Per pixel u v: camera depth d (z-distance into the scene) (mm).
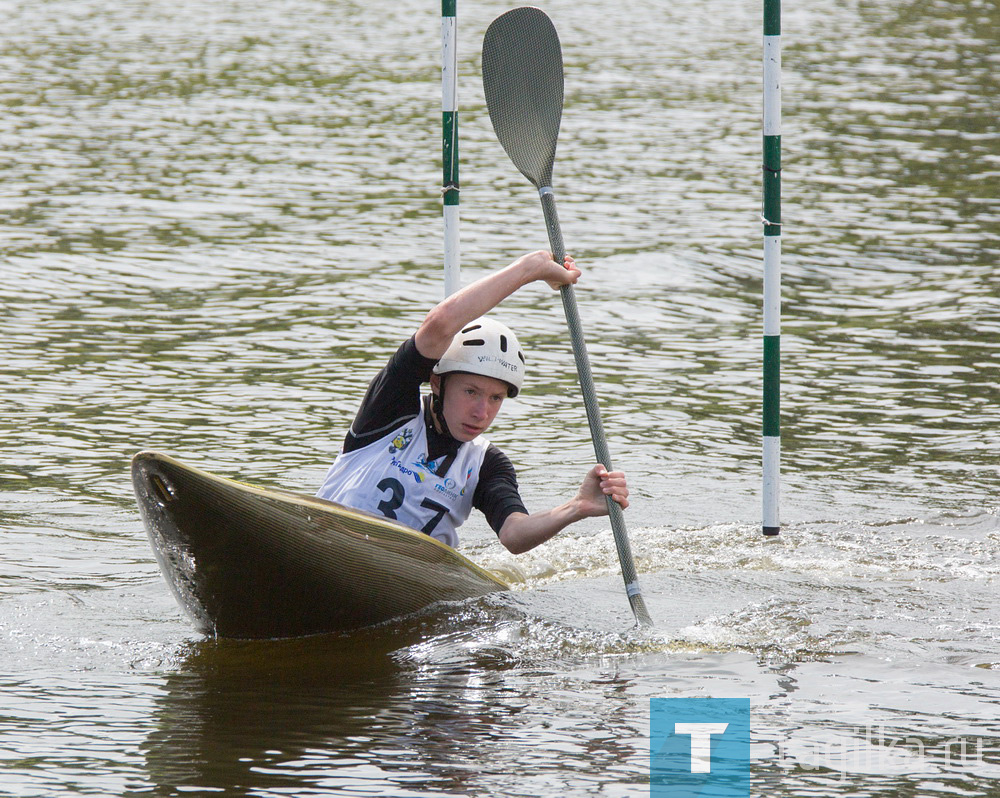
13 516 21250
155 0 133500
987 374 31328
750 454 25531
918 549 19688
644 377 31281
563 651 15242
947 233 49000
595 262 43438
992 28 118125
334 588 15781
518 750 12344
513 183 57281
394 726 12961
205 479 14859
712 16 129250
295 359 32250
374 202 52750
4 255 42375
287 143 65625
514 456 25250
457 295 16188
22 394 28703
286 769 11930
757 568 18812
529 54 17953
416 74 89500
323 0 136875
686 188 56500
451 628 16141
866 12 130500
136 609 17094
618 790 11523
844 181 58875
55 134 66375
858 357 33156
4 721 13102
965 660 14812
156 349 32875
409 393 16891
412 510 17094
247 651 15461
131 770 11922
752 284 41500
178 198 52562
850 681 14148
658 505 22344
